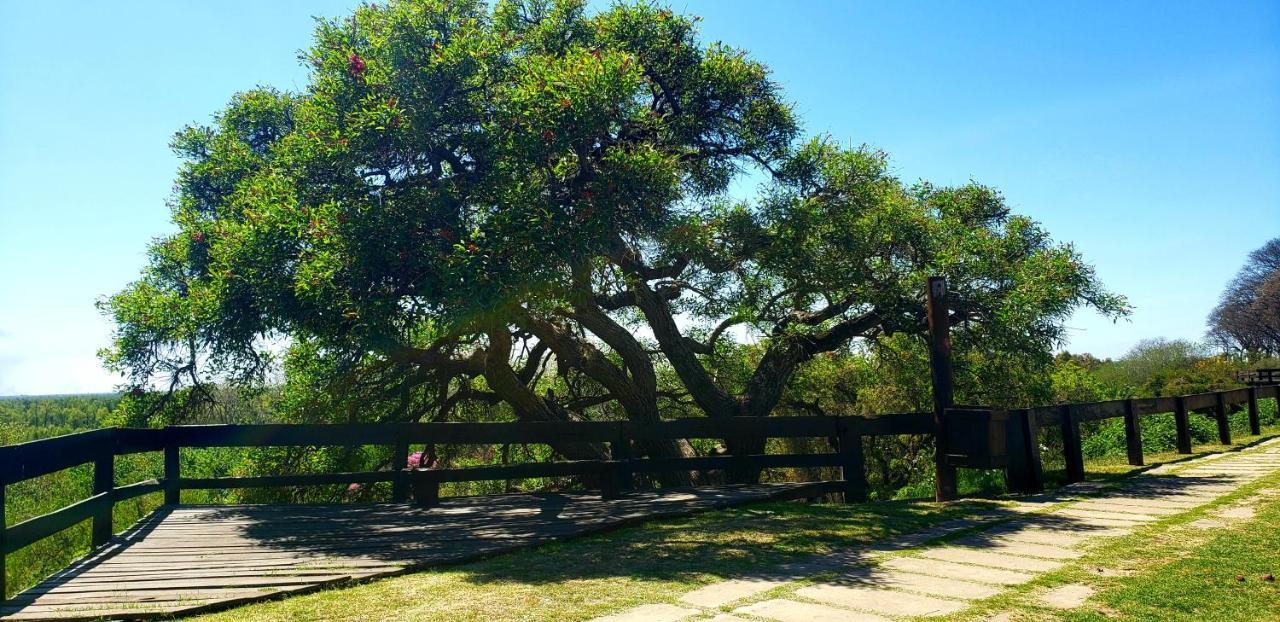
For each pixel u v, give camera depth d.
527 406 13.80
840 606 4.58
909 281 13.72
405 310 10.45
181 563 6.30
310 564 6.15
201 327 11.05
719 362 17.80
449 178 11.23
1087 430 21.62
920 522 7.54
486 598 4.95
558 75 10.73
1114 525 6.91
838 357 18.94
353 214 10.13
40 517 6.02
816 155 14.44
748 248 13.83
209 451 17.59
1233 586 4.68
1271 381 25.91
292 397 14.68
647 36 13.22
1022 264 14.17
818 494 9.66
